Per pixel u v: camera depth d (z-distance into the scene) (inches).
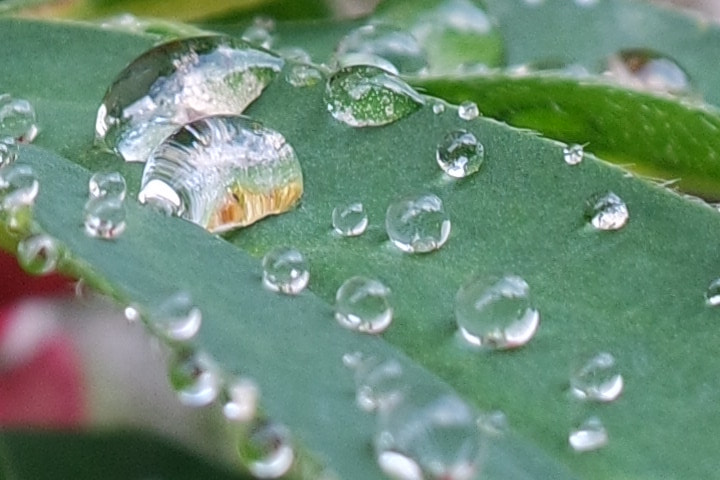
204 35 3.5
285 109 3.3
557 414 2.9
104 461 3.7
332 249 3.1
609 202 3.1
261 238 3.2
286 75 3.3
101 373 3.8
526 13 4.0
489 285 3.0
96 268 2.8
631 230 3.1
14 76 3.4
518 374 3.0
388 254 3.1
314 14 4.0
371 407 2.8
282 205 3.2
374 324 3.0
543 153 3.2
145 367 3.7
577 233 3.1
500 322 3.0
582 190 3.1
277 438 3.0
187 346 2.8
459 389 2.9
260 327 2.8
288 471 3.0
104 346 3.8
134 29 3.5
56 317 3.8
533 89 3.4
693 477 2.9
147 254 2.9
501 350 3.0
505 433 2.8
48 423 3.7
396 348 2.9
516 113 3.4
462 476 2.7
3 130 3.3
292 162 3.2
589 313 3.0
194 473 3.7
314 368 2.8
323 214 3.2
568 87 3.3
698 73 3.9
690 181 3.4
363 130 3.2
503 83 3.4
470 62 3.9
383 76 3.3
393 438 2.7
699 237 3.1
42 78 3.4
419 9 3.9
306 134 3.3
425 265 3.1
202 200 3.2
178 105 3.3
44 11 3.7
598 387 2.9
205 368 2.9
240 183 3.2
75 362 3.7
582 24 4.0
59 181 3.0
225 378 2.7
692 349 3.0
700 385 2.9
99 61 3.4
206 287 2.9
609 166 3.1
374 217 3.2
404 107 3.2
